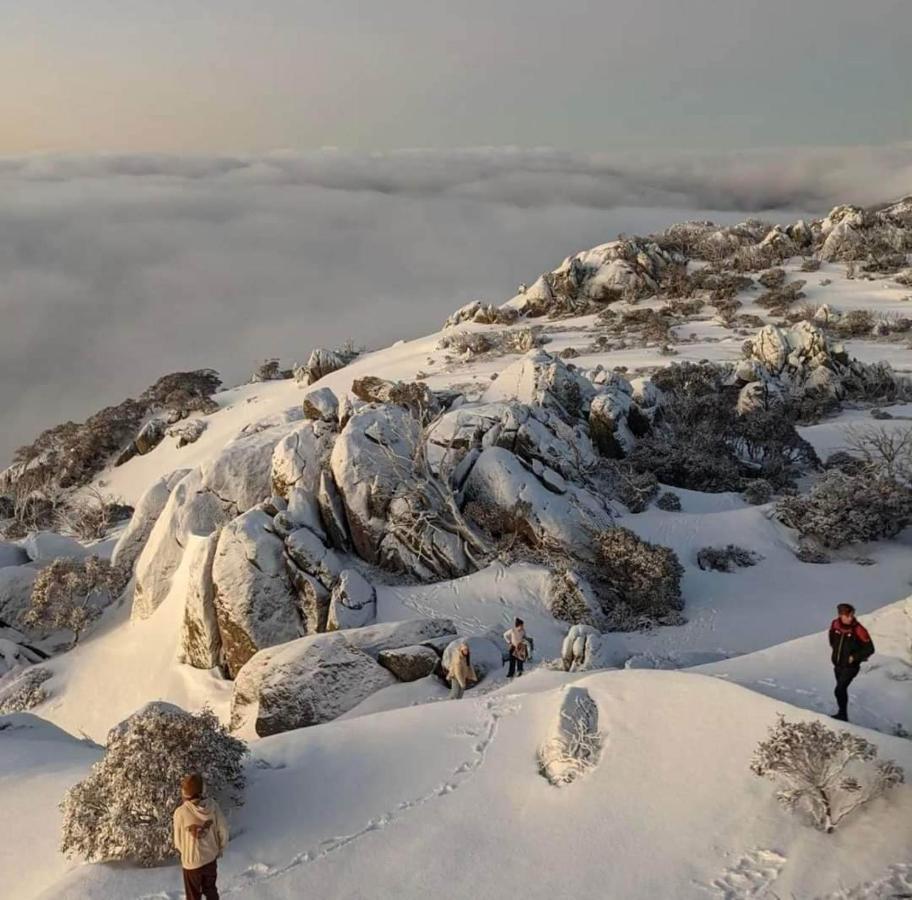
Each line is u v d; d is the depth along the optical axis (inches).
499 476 1357.0
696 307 4020.7
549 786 512.1
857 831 436.1
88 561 1557.6
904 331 3297.2
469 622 1163.9
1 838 562.3
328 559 1220.5
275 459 1417.3
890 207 5762.8
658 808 474.9
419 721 622.8
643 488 1603.1
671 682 585.6
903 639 674.2
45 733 799.7
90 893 462.3
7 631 1513.3
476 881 442.0
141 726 526.3
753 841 440.1
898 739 493.7
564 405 1958.7
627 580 1244.5
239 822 513.7
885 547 1381.6
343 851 476.7
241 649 1176.8
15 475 4461.1
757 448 1951.3
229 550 1202.0
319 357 4138.8
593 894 422.6
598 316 4151.1
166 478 1711.4
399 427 1397.6
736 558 1368.1
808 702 603.8
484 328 4288.9
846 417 2346.2
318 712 911.7
